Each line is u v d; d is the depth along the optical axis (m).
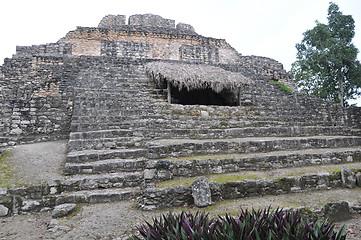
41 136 10.67
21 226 5.59
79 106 11.22
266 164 7.93
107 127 10.25
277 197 6.36
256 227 2.92
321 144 10.25
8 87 14.61
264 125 12.94
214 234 2.82
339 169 7.64
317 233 2.89
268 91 16.78
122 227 5.12
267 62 23.33
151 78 13.70
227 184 6.29
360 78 24.50
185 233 2.88
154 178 6.76
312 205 5.60
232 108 13.27
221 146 8.73
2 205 6.12
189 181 6.54
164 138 10.15
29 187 6.55
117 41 20.45
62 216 5.72
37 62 15.70
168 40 22.69
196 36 23.27
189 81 12.74
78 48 20.42
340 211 5.58
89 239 4.70
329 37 24.58
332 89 26.67
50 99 11.44
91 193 6.59
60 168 7.84
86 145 8.91
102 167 7.56
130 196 6.67
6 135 10.64
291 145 9.71
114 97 12.12
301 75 27.27
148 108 12.01
